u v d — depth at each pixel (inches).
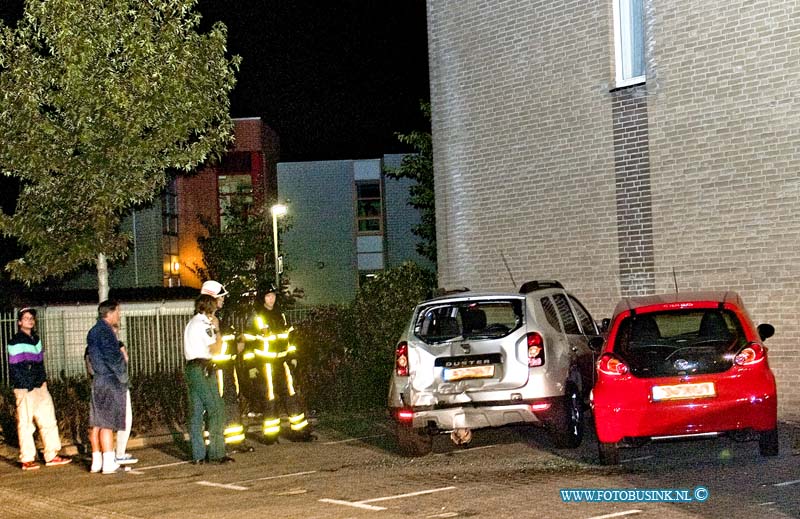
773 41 537.6
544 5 653.3
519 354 441.1
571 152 641.0
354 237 1633.9
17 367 514.0
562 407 444.5
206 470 470.6
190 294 925.8
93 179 621.6
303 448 524.4
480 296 456.8
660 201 591.8
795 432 474.9
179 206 1211.9
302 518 341.1
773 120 539.2
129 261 1047.0
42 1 639.8
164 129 633.6
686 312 401.4
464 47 705.0
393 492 380.5
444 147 722.2
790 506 315.6
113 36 630.5
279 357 544.1
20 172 631.2
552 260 655.8
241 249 1132.5
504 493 363.6
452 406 441.7
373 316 795.4
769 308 542.6
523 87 668.1
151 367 850.1
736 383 387.5
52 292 967.0
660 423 390.3
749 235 550.9
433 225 1113.4
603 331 509.0
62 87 637.9
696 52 570.6
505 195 682.8
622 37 621.6
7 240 982.4
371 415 660.7
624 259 613.6
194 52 650.2
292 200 1637.6
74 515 381.1
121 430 491.5
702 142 569.9
